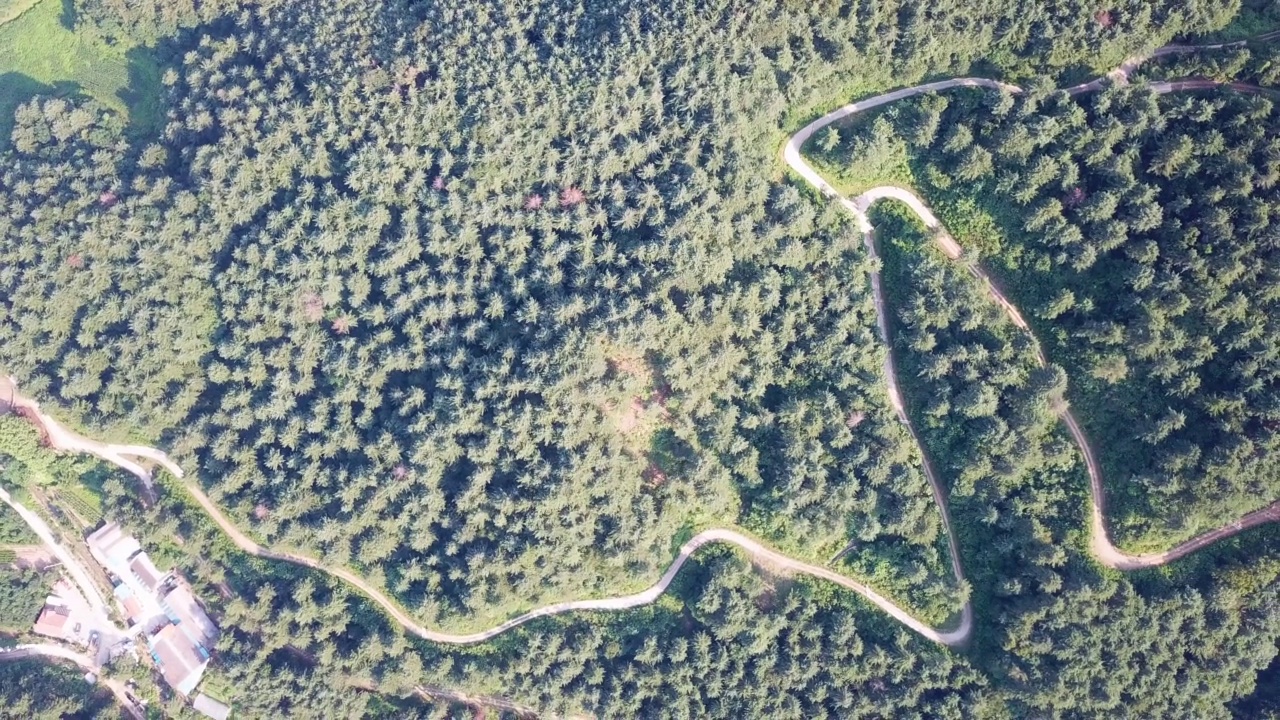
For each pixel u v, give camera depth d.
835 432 100.44
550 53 98.06
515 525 101.19
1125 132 93.50
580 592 105.12
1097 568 96.25
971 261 99.19
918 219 101.62
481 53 98.94
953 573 101.81
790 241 99.44
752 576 102.19
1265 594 93.19
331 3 105.12
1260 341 89.81
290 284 103.62
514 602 104.25
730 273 100.31
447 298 101.62
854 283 100.06
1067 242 94.88
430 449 101.75
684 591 104.25
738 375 101.12
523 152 98.81
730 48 96.31
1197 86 95.62
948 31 96.62
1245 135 90.81
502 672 104.75
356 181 101.44
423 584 105.19
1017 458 96.94
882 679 100.06
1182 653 94.75
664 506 102.44
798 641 101.88
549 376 98.25
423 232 101.88
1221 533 96.50
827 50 97.94
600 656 104.12
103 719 105.56
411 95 99.44
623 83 96.38
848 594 103.44
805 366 102.06
